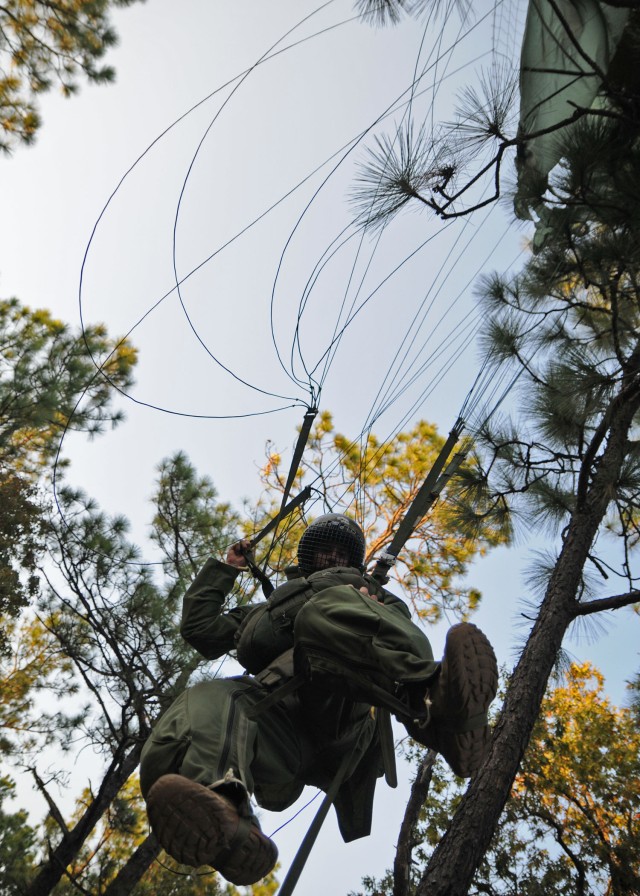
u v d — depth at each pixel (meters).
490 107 4.56
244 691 2.51
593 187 5.12
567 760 11.45
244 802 2.14
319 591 2.71
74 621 10.68
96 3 9.95
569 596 5.59
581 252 5.28
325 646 2.47
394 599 2.85
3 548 10.99
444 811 10.58
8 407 12.80
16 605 11.09
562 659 5.95
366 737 2.82
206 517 11.20
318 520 3.09
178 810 2.03
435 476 3.37
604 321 6.21
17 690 11.64
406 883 7.32
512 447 6.30
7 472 12.60
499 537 6.96
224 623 3.08
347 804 2.88
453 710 2.30
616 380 5.62
